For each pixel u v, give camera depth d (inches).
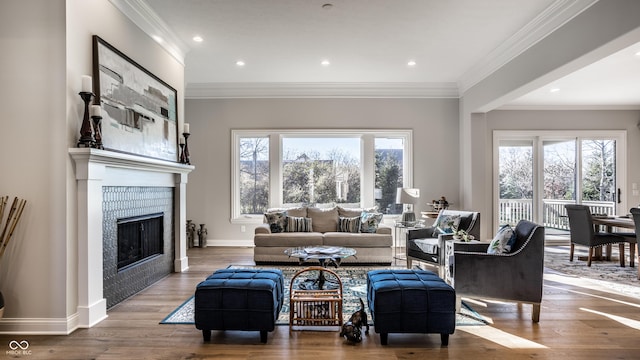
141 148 137.9
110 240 122.6
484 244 134.0
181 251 177.9
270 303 98.0
